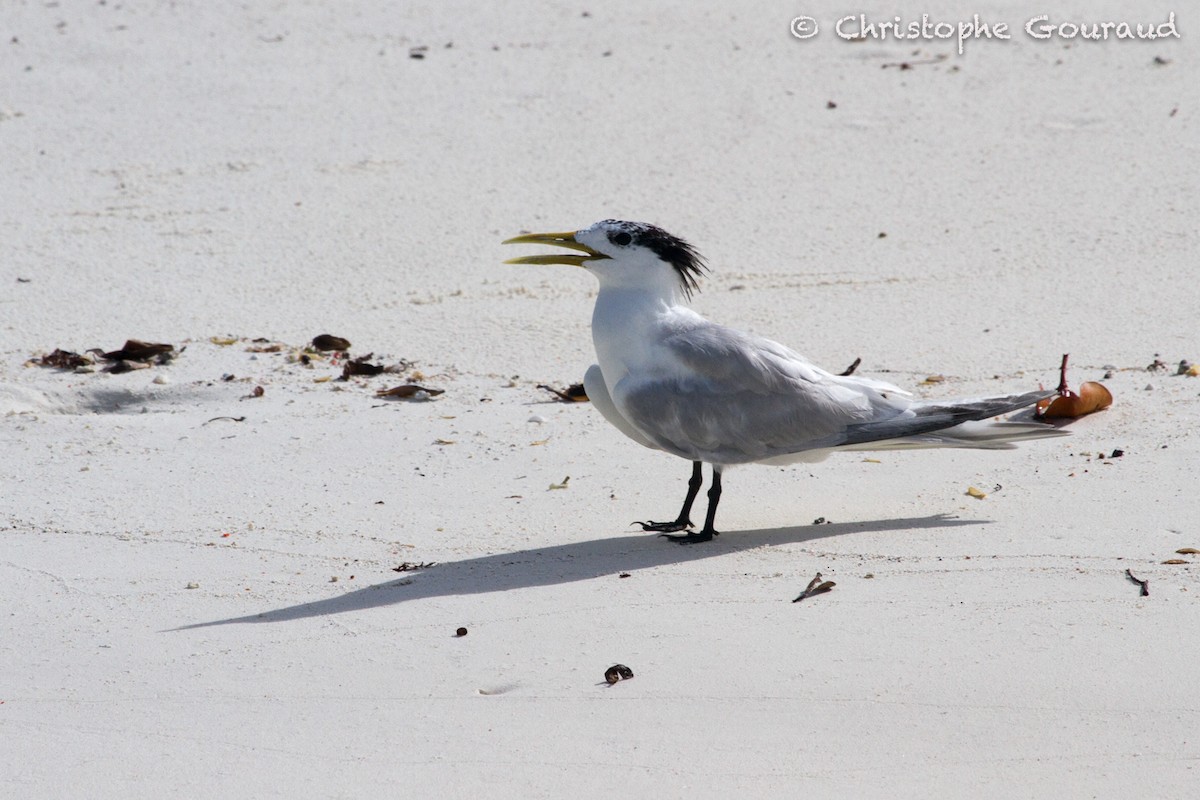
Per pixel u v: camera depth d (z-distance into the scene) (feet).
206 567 32.63
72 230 61.62
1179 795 21.67
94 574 32.22
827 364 47.26
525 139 71.97
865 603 28.99
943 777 22.41
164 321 52.80
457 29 88.84
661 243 34.91
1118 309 50.96
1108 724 23.67
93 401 46.57
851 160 68.33
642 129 72.84
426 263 58.44
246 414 44.42
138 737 24.66
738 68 81.25
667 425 33.96
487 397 45.68
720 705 24.94
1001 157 67.82
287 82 79.66
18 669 27.50
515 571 31.91
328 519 35.68
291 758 23.77
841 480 38.04
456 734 24.35
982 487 36.42
